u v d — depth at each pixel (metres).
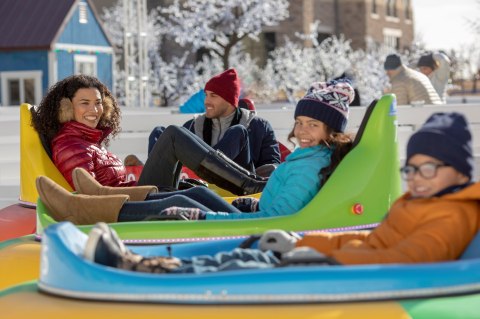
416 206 3.85
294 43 50.84
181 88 36.78
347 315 3.45
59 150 6.60
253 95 37.00
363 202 5.21
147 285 3.62
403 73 12.27
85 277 3.71
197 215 5.31
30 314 3.68
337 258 3.77
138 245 5.06
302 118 5.26
